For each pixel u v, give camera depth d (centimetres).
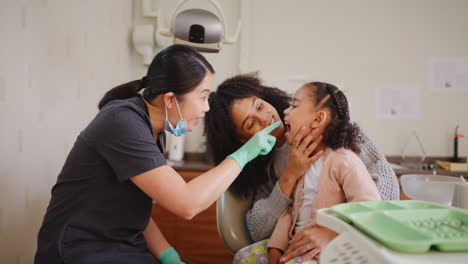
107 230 95
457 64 254
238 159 100
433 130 256
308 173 105
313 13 259
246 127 124
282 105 136
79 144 96
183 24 153
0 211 110
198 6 256
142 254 100
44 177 137
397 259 43
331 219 57
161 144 117
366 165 108
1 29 108
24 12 120
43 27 133
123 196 95
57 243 90
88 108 178
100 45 193
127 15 242
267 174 132
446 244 45
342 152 99
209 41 155
